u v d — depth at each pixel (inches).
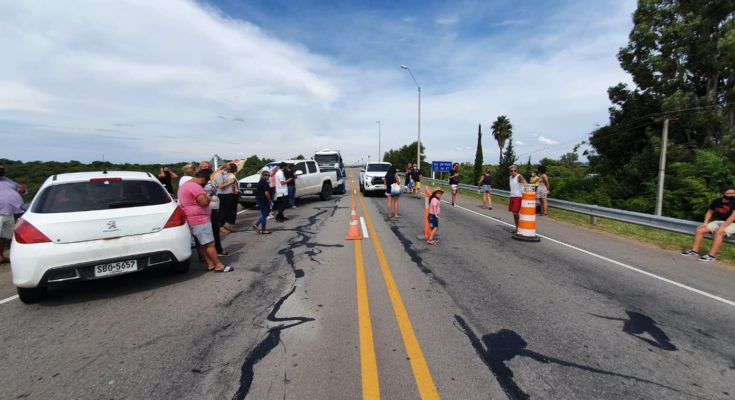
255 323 142.3
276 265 227.5
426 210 321.1
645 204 714.8
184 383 103.7
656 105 890.1
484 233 345.7
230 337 130.9
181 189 204.4
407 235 331.0
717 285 197.2
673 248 293.0
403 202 637.3
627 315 154.4
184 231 191.3
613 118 997.2
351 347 123.3
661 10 858.8
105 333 135.0
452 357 117.6
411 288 183.9
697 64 845.8
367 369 110.1
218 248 255.3
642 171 812.0
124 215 171.2
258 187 330.6
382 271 214.1
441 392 99.7
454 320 145.9
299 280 196.4
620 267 231.0
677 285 196.1
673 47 854.5
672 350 125.4
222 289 182.2
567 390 101.7
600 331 138.7
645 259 253.9
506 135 1870.1
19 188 258.8
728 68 810.2
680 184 663.8
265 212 333.7
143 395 98.7
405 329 137.0
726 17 840.9
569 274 213.0
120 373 109.0
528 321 146.3
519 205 334.6
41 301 167.2
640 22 893.8
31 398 97.7
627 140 940.0
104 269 166.2
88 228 162.1
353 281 194.7
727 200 257.0
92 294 175.5
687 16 822.5
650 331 139.5
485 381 105.0
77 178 180.7
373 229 360.8
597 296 176.6
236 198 353.7
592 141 1023.0
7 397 98.0
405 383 103.4
